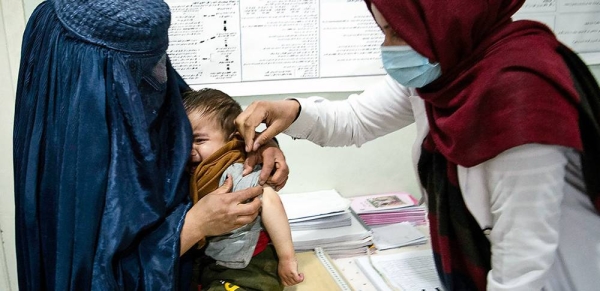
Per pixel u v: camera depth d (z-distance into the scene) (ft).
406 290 4.18
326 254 4.64
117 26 2.97
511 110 2.78
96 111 3.00
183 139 3.49
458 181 3.35
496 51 2.96
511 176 2.87
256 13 5.21
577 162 3.10
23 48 3.28
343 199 5.44
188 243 3.27
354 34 5.40
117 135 3.07
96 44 3.01
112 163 3.04
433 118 3.34
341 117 4.43
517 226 2.93
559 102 2.78
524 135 2.73
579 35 5.79
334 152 5.79
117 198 3.01
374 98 4.39
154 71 3.28
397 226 5.39
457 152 3.04
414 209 5.55
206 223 3.25
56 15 3.12
